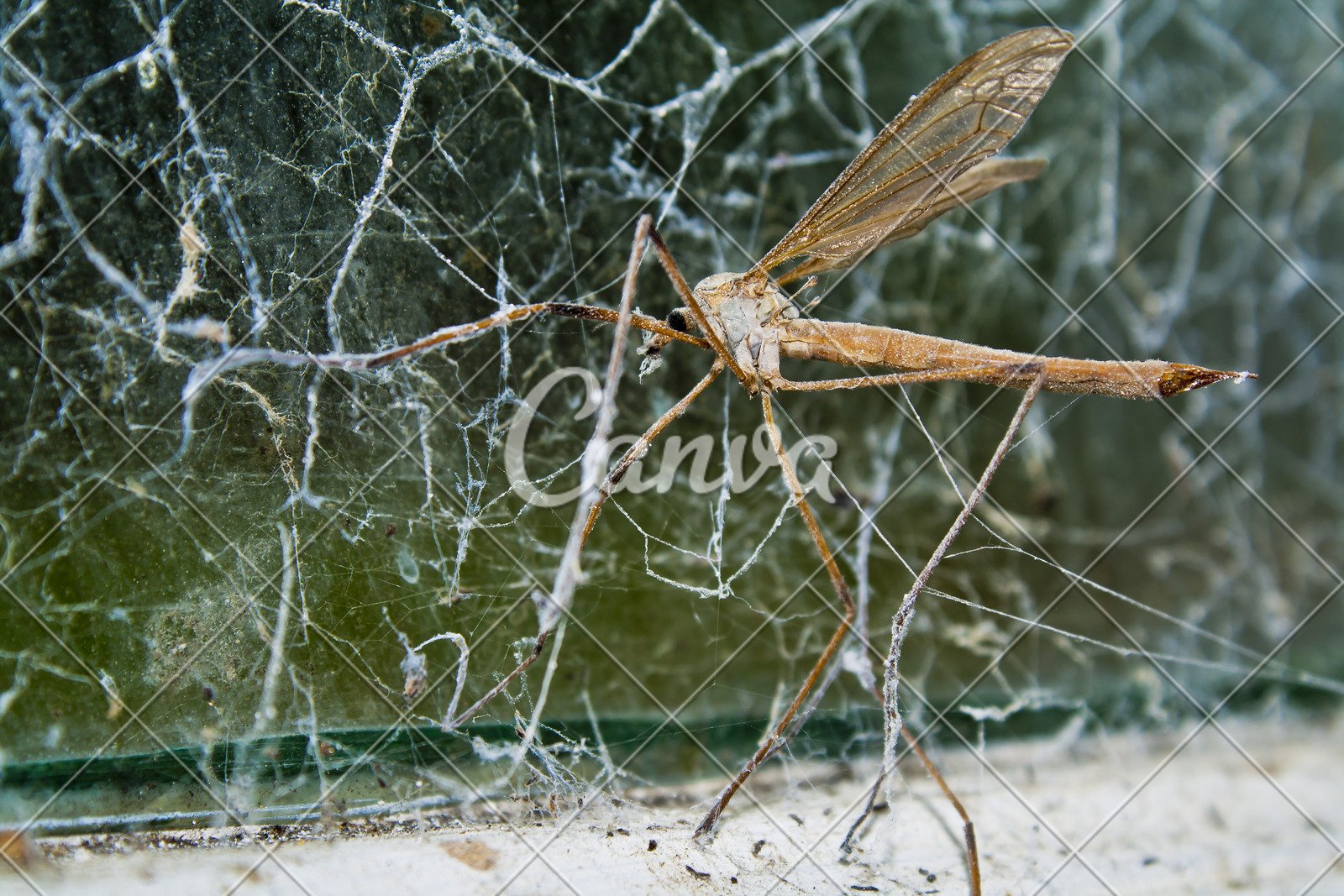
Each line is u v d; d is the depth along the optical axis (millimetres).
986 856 129
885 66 143
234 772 124
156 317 125
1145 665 148
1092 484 152
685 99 135
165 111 125
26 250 125
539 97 130
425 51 127
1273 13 168
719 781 132
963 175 128
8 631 124
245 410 126
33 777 123
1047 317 152
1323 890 130
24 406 125
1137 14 159
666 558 135
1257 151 166
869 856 128
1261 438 161
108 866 120
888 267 144
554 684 130
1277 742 145
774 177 139
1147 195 159
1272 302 164
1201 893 128
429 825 125
